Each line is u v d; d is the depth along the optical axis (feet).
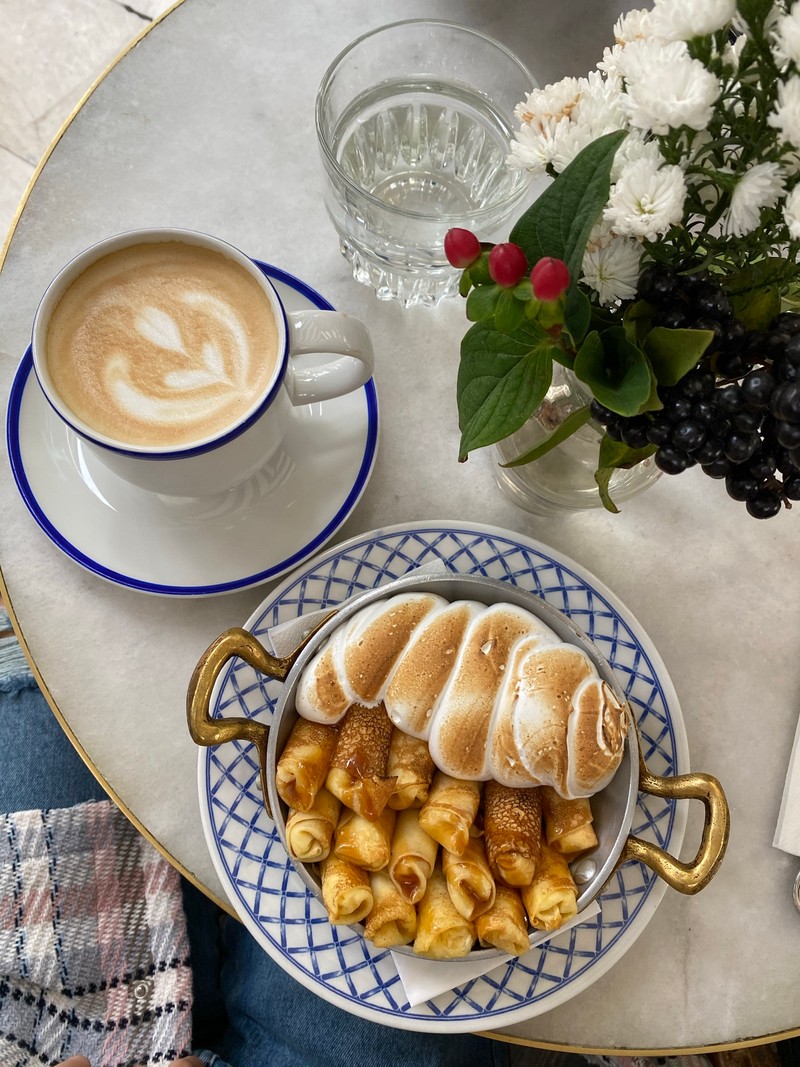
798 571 1.34
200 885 1.21
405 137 1.46
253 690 1.23
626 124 0.76
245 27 1.46
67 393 1.06
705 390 0.78
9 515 1.30
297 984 1.63
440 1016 1.14
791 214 0.68
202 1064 1.56
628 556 1.34
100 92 1.42
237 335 1.09
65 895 1.54
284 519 1.26
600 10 1.47
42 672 1.26
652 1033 1.20
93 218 1.39
